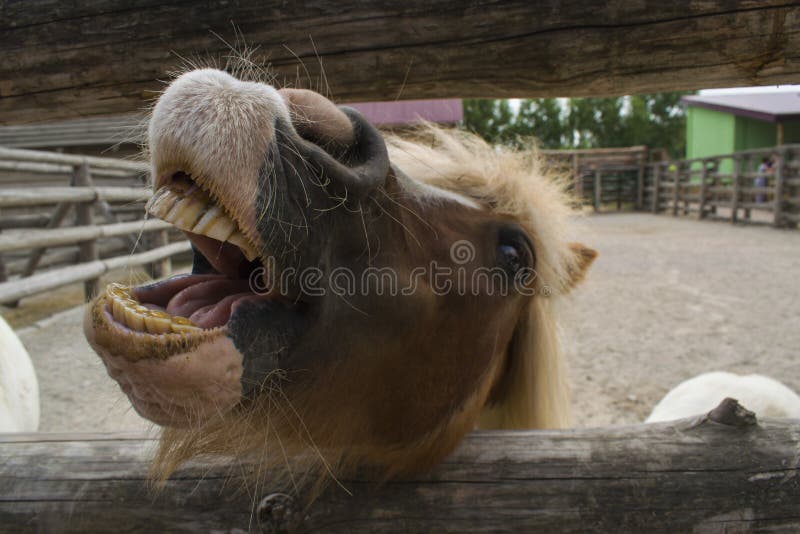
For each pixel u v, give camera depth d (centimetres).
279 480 123
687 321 585
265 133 81
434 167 164
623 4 127
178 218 81
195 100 80
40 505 121
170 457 101
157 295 97
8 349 250
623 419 363
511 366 184
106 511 120
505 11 131
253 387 87
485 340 143
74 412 375
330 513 120
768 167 1689
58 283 593
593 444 127
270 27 136
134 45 140
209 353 82
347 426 111
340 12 134
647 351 496
